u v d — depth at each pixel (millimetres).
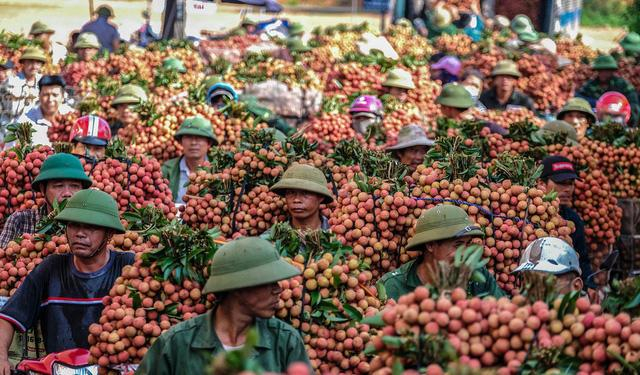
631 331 4859
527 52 20734
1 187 9297
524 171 8375
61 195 8344
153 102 13297
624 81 18062
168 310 6379
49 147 9430
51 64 18656
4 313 6688
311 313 6445
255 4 24172
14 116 13594
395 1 27828
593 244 10852
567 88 19562
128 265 6711
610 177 12039
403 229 8125
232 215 9305
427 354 4855
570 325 4949
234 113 12438
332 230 8102
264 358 5543
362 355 6383
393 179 8406
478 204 8164
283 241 6887
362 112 14141
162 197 9539
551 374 4715
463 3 26047
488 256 8016
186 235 6426
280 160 9352
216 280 5445
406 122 14383
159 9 21312
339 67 17047
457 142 8672
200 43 21531
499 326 4922
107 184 9234
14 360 7027
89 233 6766
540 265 7016
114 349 6312
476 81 17281
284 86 16141
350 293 6547
